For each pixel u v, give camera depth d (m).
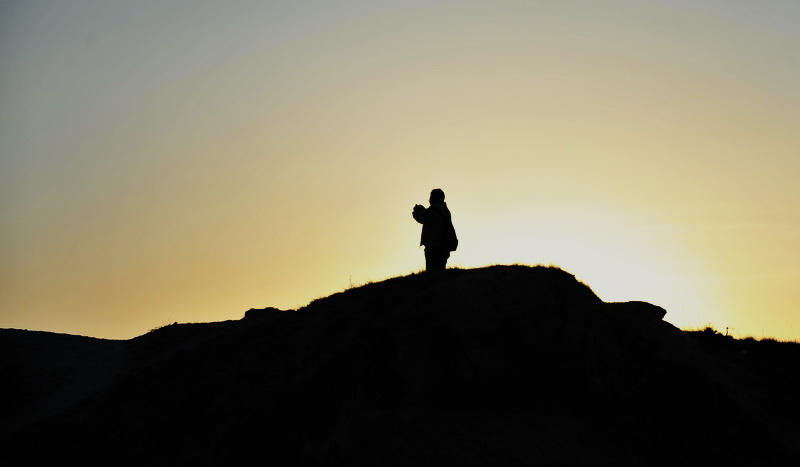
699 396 24.16
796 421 24.95
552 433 21.45
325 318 24.56
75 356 31.27
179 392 22.67
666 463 21.12
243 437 19.00
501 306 23.00
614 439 21.64
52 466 20.36
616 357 24.31
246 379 21.75
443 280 24.58
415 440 20.70
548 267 25.62
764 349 30.56
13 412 25.56
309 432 19.53
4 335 31.92
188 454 19.30
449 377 22.22
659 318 28.66
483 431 21.20
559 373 22.70
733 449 22.06
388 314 23.23
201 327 33.44
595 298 25.22
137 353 30.88
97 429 22.28
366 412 21.00
